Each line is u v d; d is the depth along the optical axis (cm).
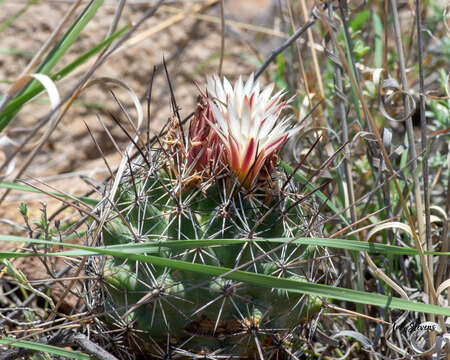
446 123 58
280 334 46
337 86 55
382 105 52
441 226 57
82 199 52
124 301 46
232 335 45
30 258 56
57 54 51
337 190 58
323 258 46
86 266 47
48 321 48
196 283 45
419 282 54
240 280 44
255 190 45
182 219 45
